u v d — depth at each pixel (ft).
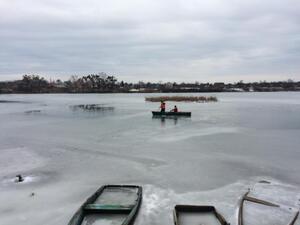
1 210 31.32
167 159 50.47
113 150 57.06
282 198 34.04
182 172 43.42
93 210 29.86
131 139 67.67
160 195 34.88
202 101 208.23
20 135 74.79
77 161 49.60
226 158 51.03
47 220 29.14
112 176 41.81
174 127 85.40
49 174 42.80
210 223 28.07
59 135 74.08
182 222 28.19
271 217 29.53
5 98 290.35
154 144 62.18
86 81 499.51
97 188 37.27
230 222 28.50
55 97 311.88
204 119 104.01
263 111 134.21
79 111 140.46
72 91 489.67
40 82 498.28
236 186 37.86
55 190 36.63
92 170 44.55
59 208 31.71
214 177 41.27
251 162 48.60
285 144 62.23
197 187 37.55
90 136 72.02
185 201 33.22
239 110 139.74
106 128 84.69
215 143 63.21
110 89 497.46
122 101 221.87
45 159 51.06
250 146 60.23
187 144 62.18
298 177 41.32
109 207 30.07
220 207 31.68
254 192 35.86
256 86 599.16
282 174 42.57
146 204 32.30
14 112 138.00
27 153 55.62
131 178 40.96
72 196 34.83
